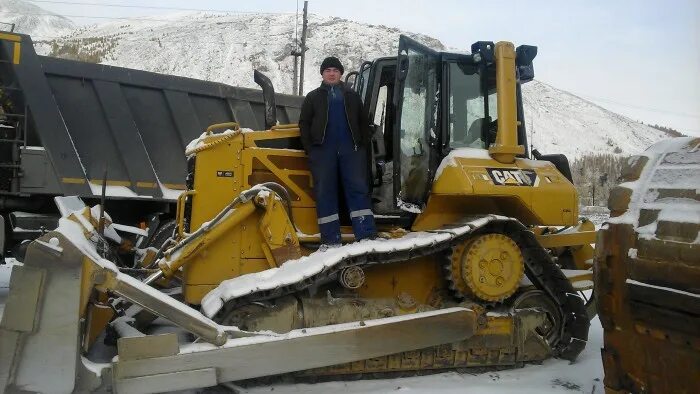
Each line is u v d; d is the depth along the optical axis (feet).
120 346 11.41
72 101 24.90
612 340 10.23
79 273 11.17
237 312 13.61
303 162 16.07
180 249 14.15
